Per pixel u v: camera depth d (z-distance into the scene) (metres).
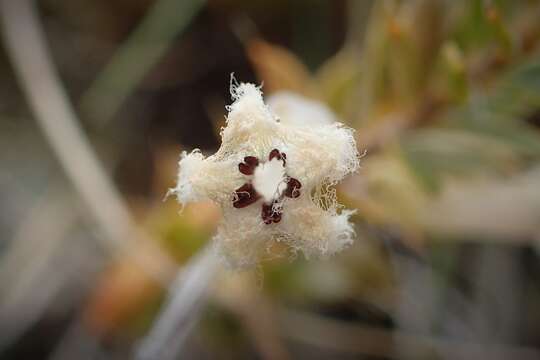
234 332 0.07
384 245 0.07
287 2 0.08
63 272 0.07
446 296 0.07
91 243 0.07
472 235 0.07
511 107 0.06
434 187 0.06
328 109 0.06
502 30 0.06
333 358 0.07
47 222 0.07
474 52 0.06
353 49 0.07
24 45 0.07
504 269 0.07
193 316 0.06
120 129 0.08
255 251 0.05
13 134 0.08
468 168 0.06
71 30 0.08
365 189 0.06
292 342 0.07
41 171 0.08
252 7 0.08
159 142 0.08
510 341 0.07
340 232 0.05
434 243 0.07
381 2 0.06
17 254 0.07
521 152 0.06
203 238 0.06
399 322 0.07
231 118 0.05
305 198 0.05
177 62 0.08
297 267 0.07
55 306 0.07
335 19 0.08
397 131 0.06
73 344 0.07
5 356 0.07
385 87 0.06
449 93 0.06
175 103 0.08
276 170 0.05
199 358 0.07
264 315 0.07
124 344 0.07
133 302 0.07
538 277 0.07
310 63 0.08
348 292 0.07
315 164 0.05
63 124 0.07
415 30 0.06
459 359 0.07
